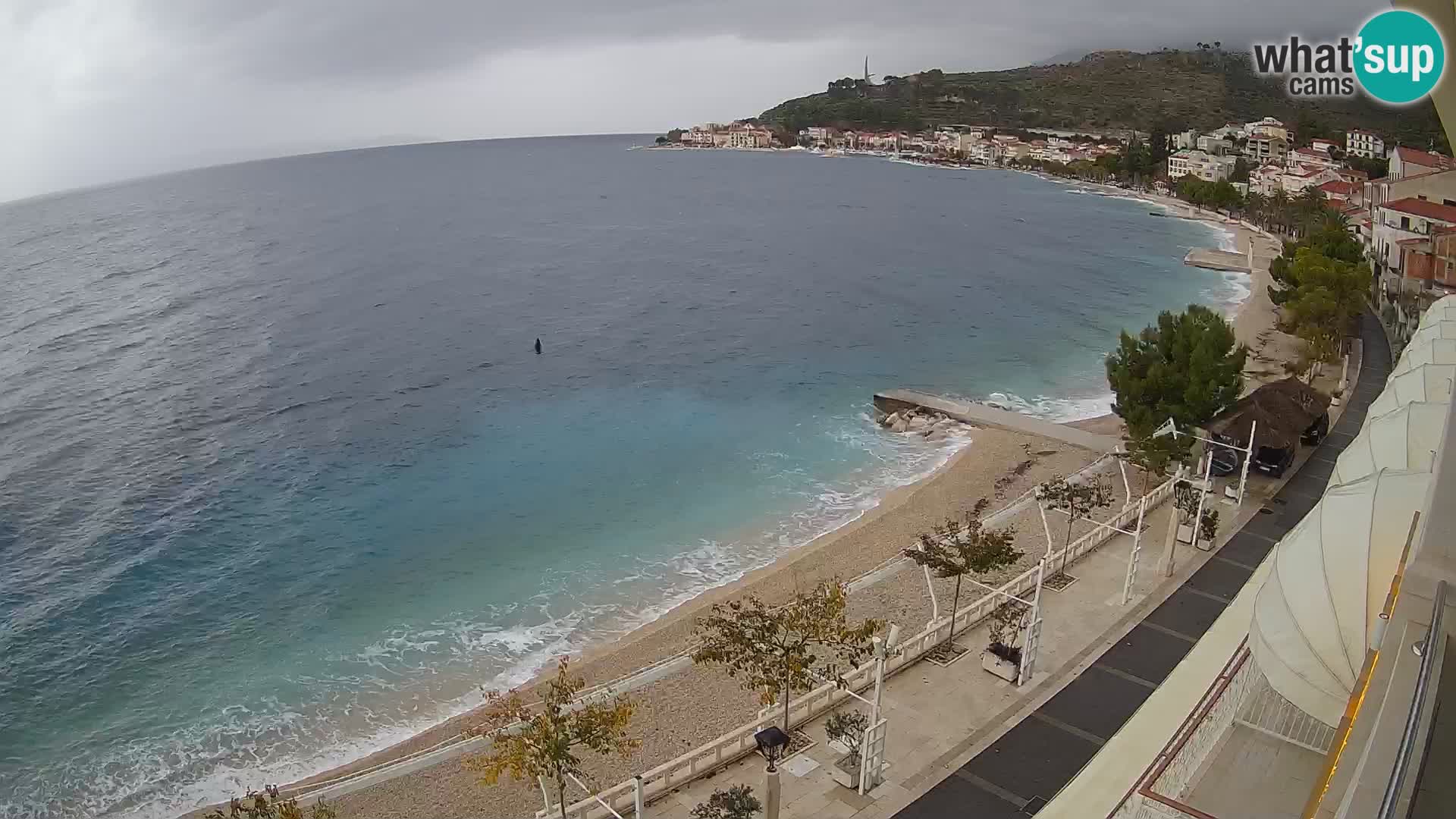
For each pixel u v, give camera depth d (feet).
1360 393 197.77
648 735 100.63
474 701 114.01
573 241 552.82
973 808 78.79
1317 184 542.57
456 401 240.94
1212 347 146.10
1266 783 53.93
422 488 184.55
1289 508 138.41
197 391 253.65
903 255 475.31
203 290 412.36
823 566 141.69
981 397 232.73
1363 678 35.81
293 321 342.64
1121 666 99.50
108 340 319.47
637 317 341.82
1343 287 225.97
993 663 98.73
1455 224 268.62
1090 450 183.11
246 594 143.95
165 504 179.83
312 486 186.91
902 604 125.39
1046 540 141.49
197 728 111.24
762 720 89.25
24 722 113.80
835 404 230.27
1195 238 503.61
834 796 80.79
